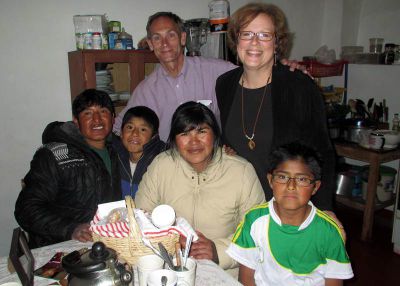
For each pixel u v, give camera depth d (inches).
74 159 61.0
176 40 77.8
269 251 46.9
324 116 58.4
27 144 96.3
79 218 62.5
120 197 66.9
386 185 117.8
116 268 34.9
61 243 49.7
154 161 56.2
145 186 55.9
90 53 86.1
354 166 131.6
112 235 40.4
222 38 95.1
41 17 91.7
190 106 49.9
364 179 120.3
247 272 48.6
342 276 45.2
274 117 59.4
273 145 59.3
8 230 97.7
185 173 52.3
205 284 39.9
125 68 97.0
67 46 96.3
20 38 90.2
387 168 124.6
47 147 61.2
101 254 35.5
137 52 92.2
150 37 79.1
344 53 135.7
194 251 45.5
